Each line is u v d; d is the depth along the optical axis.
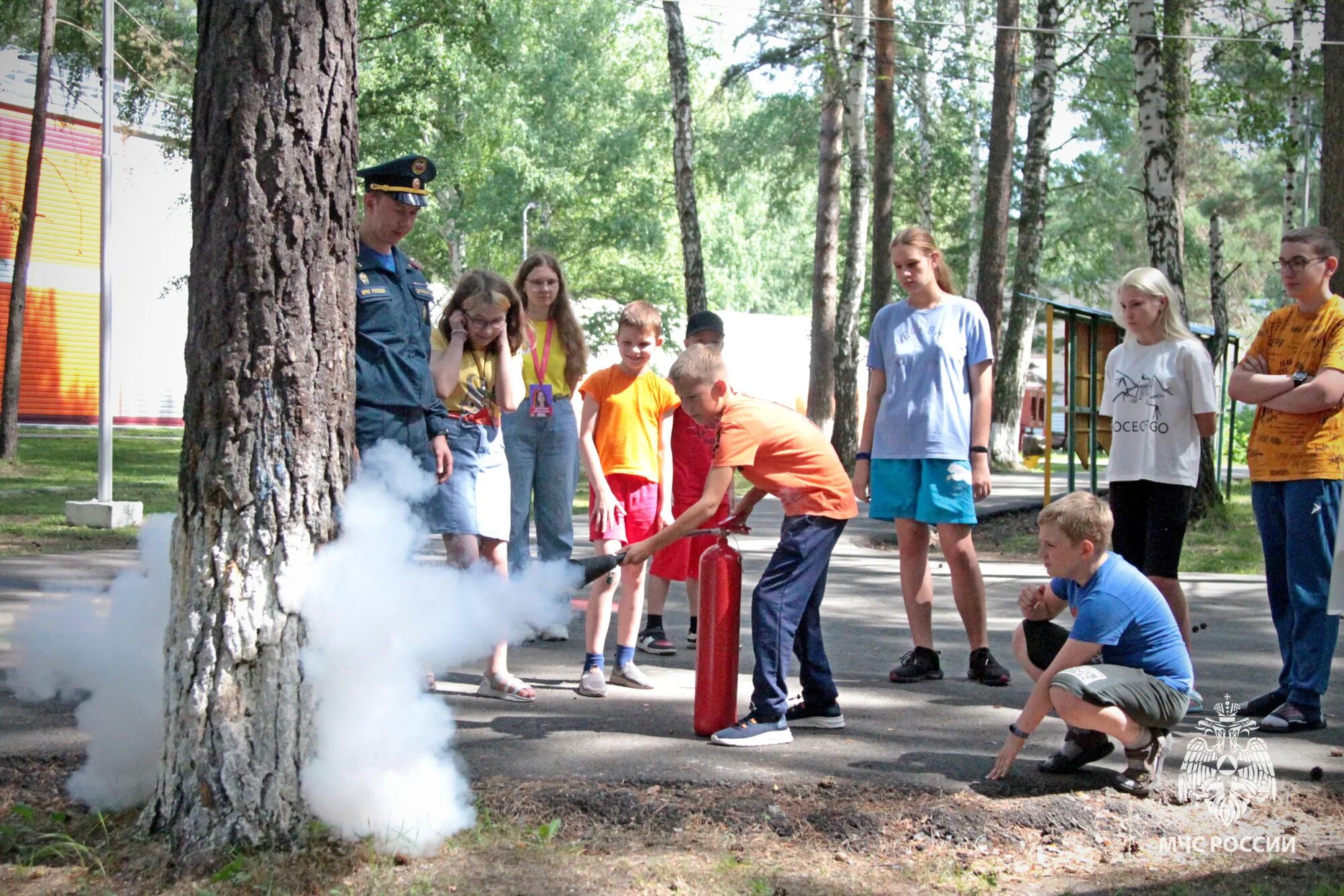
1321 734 4.92
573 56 35.50
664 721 4.97
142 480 17.55
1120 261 38.88
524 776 4.07
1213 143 43.12
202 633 3.31
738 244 56.38
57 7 22.55
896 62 23.38
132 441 27.66
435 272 36.47
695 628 6.80
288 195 3.33
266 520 3.34
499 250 36.72
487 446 5.26
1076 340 13.81
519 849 3.46
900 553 5.96
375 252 4.52
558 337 6.30
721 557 4.70
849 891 3.27
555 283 6.21
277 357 3.34
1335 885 3.39
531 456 6.22
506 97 33.91
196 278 3.36
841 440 21.97
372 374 4.40
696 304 20.41
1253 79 21.88
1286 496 4.99
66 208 33.00
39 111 19.17
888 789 4.06
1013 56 21.92
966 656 6.57
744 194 54.91
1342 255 9.53
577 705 5.23
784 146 28.34
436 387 5.04
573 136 35.03
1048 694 4.09
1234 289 51.06
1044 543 4.26
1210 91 19.33
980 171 34.28
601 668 5.47
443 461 4.85
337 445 3.49
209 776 3.28
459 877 3.26
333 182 3.42
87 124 33.06
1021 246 24.81
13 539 10.59
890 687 5.77
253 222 3.30
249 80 3.29
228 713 3.29
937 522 5.79
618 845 3.55
